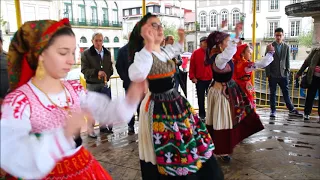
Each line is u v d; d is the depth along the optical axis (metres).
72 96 1.61
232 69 3.54
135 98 1.67
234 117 3.54
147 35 2.23
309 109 5.37
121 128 5.26
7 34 19.03
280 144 4.17
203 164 2.55
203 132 2.62
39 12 22.80
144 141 2.58
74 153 1.56
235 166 3.51
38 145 1.21
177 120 2.44
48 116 1.45
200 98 5.54
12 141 1.21
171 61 2.51
